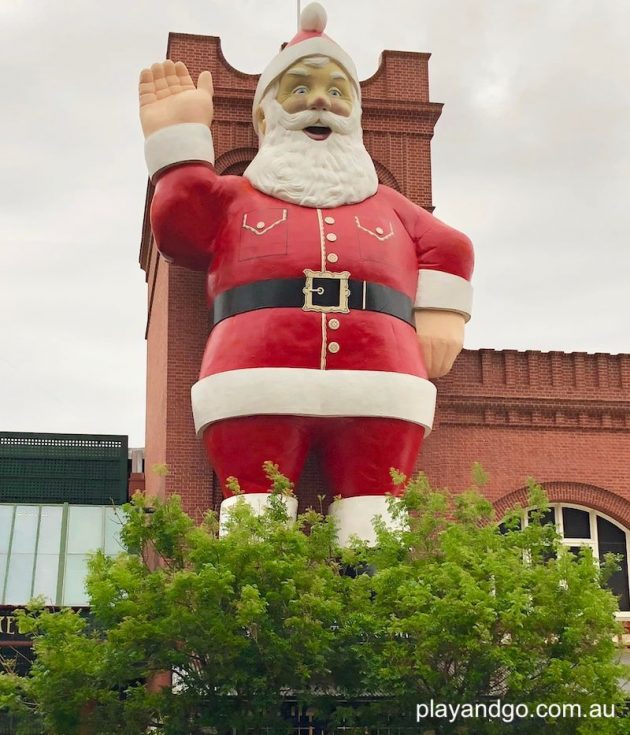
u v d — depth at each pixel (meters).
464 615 14.35
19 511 25.89
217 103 24.17
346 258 19.56
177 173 20.05
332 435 19.48
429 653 14.91
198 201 20.02
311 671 15.31
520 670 14.65
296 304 19.25
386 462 19.36
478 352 24.48
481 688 15.37
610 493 24.28
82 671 15.43
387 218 20.52
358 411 18.97
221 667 15.03
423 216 21.12
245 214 20.00
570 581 15.11
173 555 16.28
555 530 16.41
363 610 15.76
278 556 15.48
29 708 16.34
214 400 19.12
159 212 20.00
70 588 24.23
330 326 19.16
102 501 30.53
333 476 19.83
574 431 24.48
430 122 25.28
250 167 20.80
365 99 25.06
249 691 15.43
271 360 18.97
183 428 22.33
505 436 24.19
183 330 22.78
